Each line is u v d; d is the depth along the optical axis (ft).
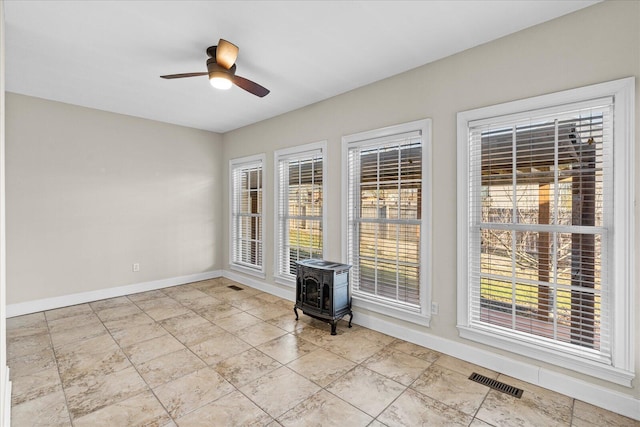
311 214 13.29
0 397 4.62
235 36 7.94
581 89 6.84
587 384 6.88
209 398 7.06
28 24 7.36
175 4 6.67
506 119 7.93
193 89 11.43
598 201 6.96
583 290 7.06
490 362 8.24
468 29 7.63
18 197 11.99
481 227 8.52
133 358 8.80
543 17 7.15
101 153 13.97
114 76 10.30
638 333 6.37
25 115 12.07
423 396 7.15
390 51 8.68
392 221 10.39
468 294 8.64
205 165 17.63
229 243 17.88
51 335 10.25
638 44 6.26
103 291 14.11
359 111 11.19
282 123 14.33
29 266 12.25
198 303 13.64
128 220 14.83
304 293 11.49
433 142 9.26
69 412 6.55
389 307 10.31
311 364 8.54
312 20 7.27
